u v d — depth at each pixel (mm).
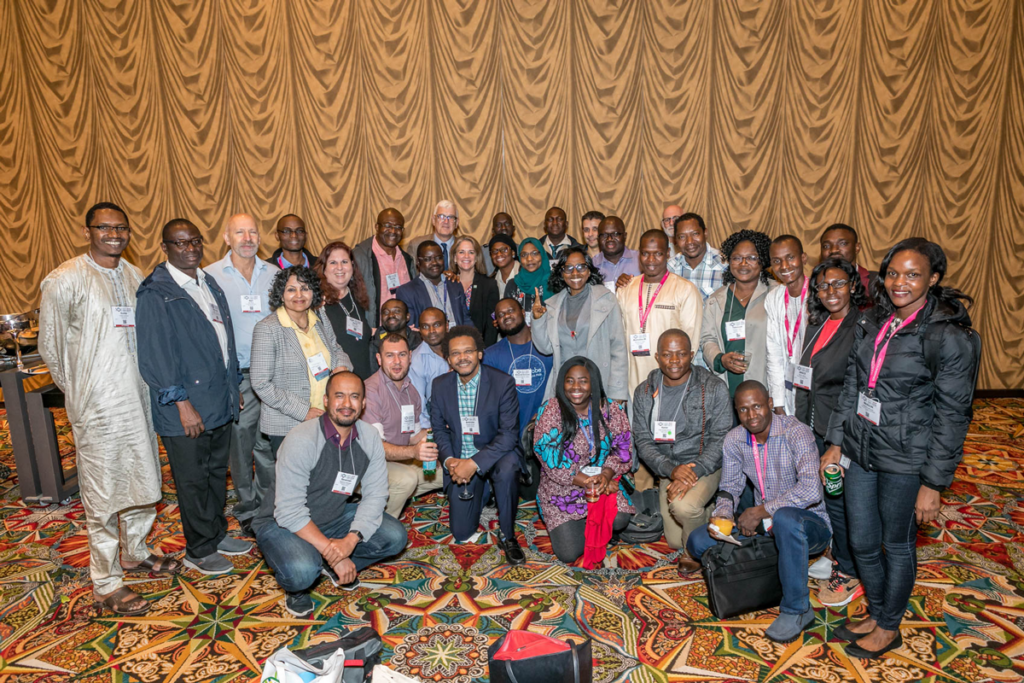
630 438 3428
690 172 6633
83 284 2787
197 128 6723
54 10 6598
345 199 6773
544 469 3408
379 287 4691
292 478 2834
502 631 2764
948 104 6391
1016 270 6543
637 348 3887
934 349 2221
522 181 6699
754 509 2834
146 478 2949
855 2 6301
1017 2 6223
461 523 3578
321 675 2211
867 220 6602
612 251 4715
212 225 6867
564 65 6523
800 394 3188
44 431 4117
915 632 2701
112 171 6832
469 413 3578
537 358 3957
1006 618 2799
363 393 2906
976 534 3609
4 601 3055
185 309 3062
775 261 3221
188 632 2781
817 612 2861
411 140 6660
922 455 2293
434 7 6461
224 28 6566
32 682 2467
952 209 6531
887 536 2434
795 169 6578
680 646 2641
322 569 3100
